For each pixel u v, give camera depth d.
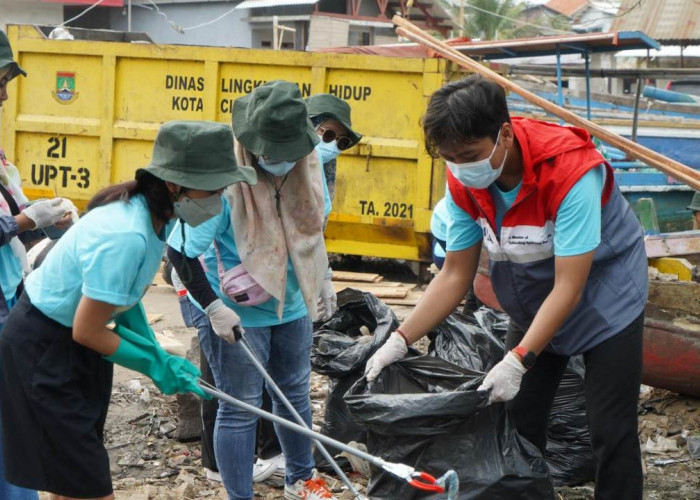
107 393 3.35
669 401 5.62
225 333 3.70
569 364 4.54
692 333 5.18
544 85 15.02
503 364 3.28
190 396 5.08
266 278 3.78
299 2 27.66
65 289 3.12
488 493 3.33
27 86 10.11
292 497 4.20
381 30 30.50
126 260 3.01
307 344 4.13
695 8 21.73
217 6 29.22
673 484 4.62
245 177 3.14
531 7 46.97
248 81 9.57
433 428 3.32
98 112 9.97
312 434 3.30
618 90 25.38
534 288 3.51
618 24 22.38
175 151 3.04
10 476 3.26
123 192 3.08
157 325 7.90
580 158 3.24
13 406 3.20
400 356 3.65
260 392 3.97
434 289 3.71
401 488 3.42
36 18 26.38
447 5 40.34
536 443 3.80
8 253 3.83
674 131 13.48
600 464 3.52
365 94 9.27
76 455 3.17
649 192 11.47
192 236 3.62
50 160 10.16
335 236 9.68
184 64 9.69
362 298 4.98
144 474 4.75
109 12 28.73
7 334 3.22
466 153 3.12
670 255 7.15
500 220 3.45
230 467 3.92
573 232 3.23
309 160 4.02
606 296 3.43
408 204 9.28
